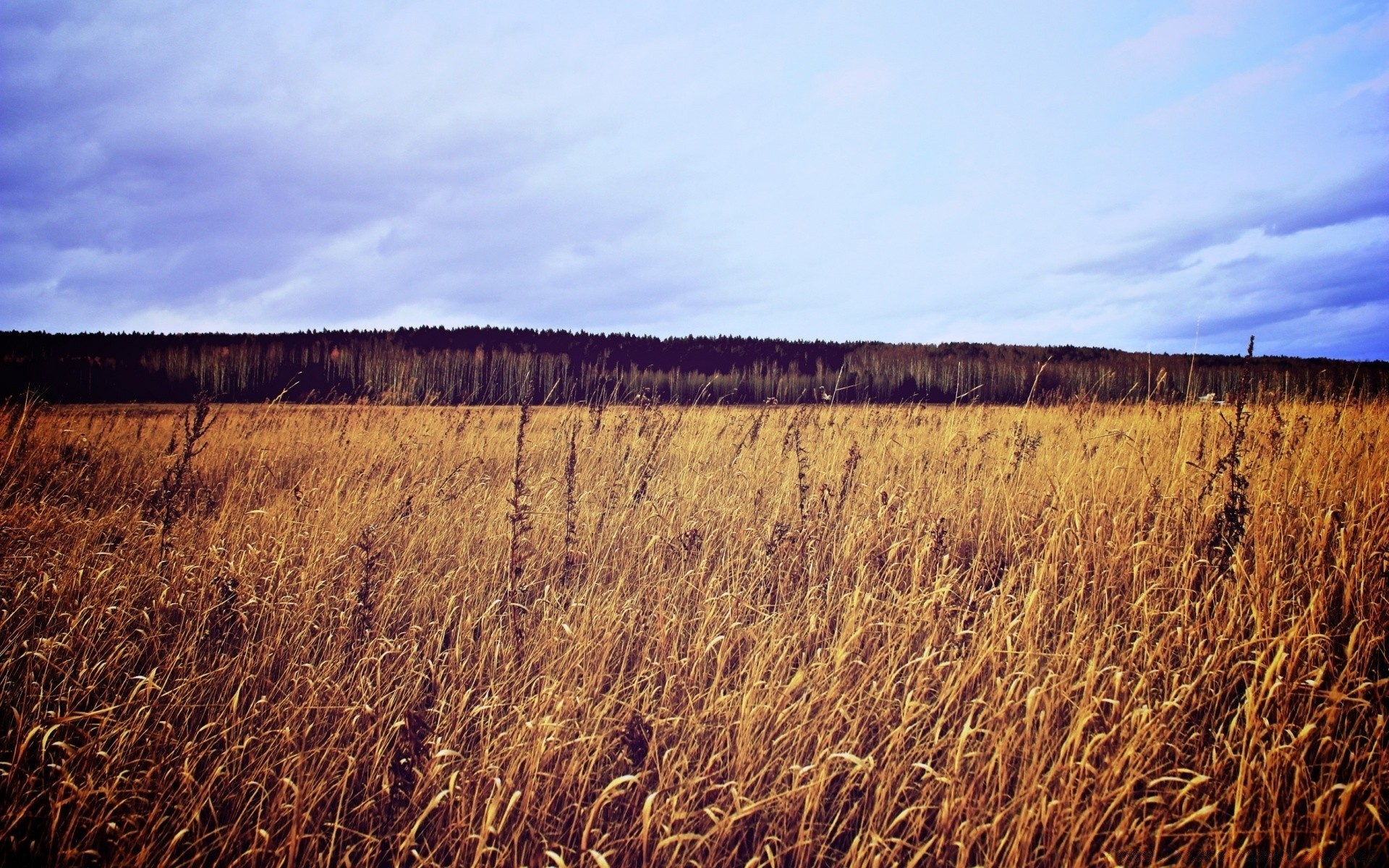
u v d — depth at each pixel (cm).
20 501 454
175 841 183
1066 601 314
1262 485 407
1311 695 235
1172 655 278
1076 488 442
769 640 293
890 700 248
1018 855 186
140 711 232
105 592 313
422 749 222
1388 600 294
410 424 704
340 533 391
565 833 205
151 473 563
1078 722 216
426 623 319
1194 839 196
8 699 245
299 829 193
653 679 277
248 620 305
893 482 500
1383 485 375
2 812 196
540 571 381
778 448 612
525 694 267
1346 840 193
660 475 527
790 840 204
